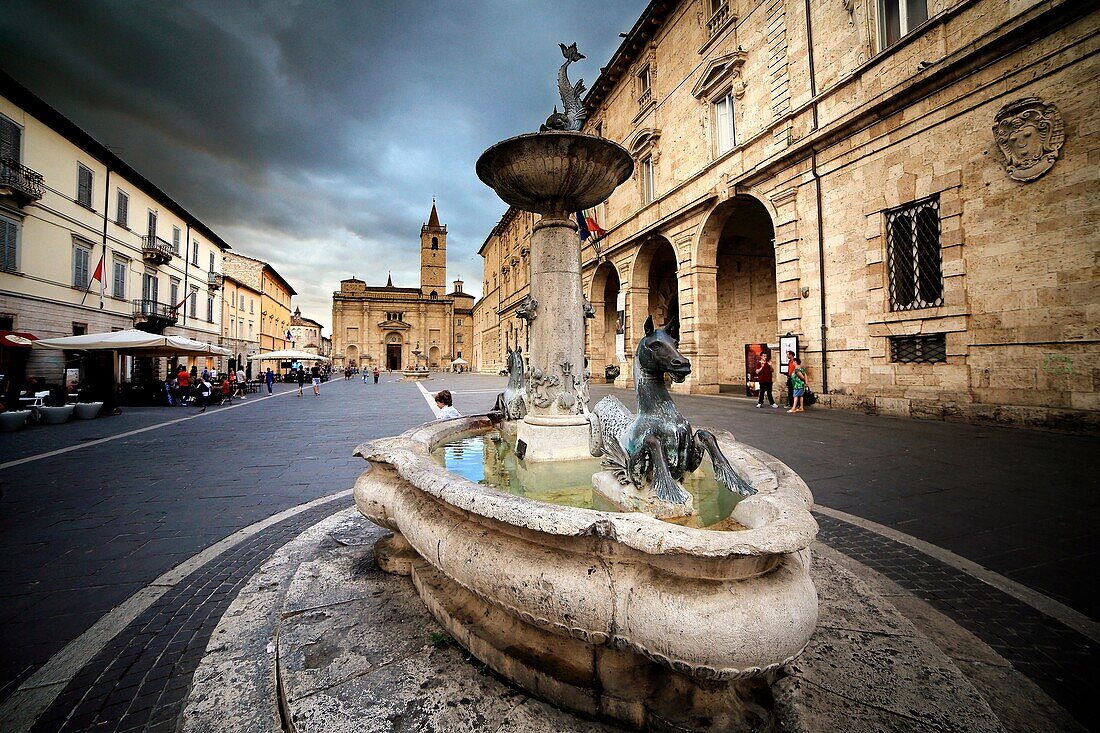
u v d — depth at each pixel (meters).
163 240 25.02
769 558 1.47
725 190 14.23
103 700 1.91
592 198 4.73
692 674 1.39
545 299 4.85
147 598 2.82
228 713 1.75
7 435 9.68
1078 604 2.52
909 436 7.16
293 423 11.59
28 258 16.62
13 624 2.53
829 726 1.51
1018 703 1.77
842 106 10.76
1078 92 6.84
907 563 3.06
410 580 2.66
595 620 1.49
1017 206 7.55
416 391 24.69
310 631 2.12
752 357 16.84
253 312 44.25
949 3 8.55
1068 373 6.99
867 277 10.08
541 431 4.29
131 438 9.26
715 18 15.14
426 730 1.53
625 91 21.59
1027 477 4.82
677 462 2.41
